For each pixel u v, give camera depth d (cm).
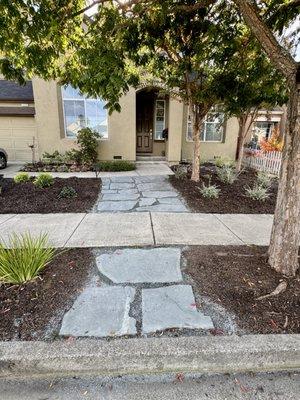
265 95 624
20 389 171
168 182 753
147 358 182
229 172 745
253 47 447
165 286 259
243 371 185
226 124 1176
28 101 1172
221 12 390
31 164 1047
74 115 1059
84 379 178
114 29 332
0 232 400
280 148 1090
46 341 191
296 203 260
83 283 262
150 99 1195
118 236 381
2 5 263
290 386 174
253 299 237
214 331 203
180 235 387
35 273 267
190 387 172
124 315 219
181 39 446
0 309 223
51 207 523
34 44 341
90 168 956
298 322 210
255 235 392
